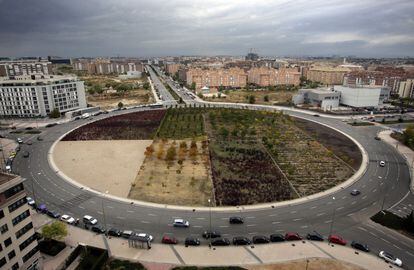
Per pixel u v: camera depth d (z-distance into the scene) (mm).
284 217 91812
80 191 107375
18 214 64875
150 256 73625
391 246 78625
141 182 114562
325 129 194000
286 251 76062
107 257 71875
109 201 100500
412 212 86625
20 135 178125
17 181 63969
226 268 69062
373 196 105562
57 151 149625
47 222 88000
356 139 172625
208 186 111250
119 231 83000
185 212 94062
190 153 139750
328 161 138125
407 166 133500
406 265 71688
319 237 80375
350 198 103875
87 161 136250
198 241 78562
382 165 132500
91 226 86188
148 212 93938
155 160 137250
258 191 107625
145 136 174000
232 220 88062
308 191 108500
